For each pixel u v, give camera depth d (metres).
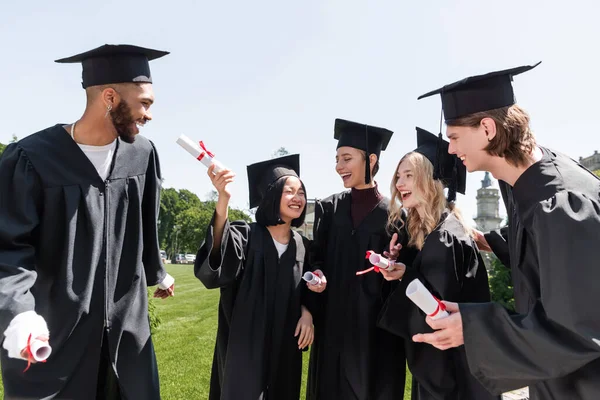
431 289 2.76
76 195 2.24
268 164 3.57
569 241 1.60
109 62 2.27
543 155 1.96
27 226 2.10
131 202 2.47
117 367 2.34
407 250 3.38
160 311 12.02
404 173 3.08
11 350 1.67
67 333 2.17
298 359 3.21
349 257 3.39
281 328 3.12
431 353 2.86
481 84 2.06
